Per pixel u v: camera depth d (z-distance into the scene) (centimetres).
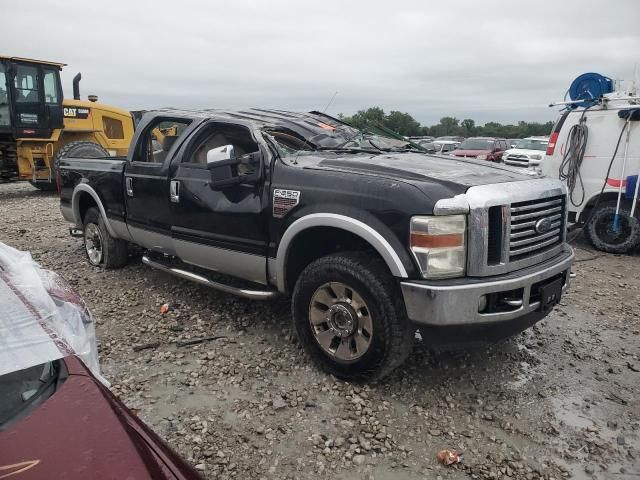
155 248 546
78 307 284
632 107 768
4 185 1739
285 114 530
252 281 446
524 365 417
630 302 574
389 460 301
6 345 219
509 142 2352
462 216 334
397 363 359
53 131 1415
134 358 417
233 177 425
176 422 331
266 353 423
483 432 329
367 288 350
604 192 809
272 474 288
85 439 175
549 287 370
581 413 353
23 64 1320
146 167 528
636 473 296
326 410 346
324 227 379
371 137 543
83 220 683
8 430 178
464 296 327
